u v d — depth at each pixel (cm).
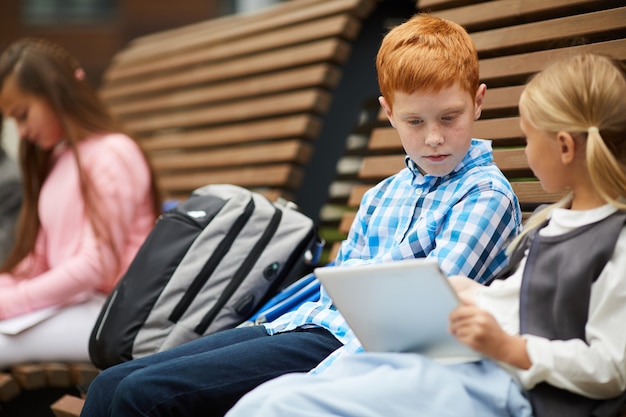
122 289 358
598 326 228
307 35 532
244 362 285
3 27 1214
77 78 447
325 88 520
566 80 239
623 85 235
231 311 354
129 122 673
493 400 233
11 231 474
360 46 544
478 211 278
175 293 353
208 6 1166
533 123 243
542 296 239
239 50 582
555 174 244
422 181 298
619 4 353
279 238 362
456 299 228
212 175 566
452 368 242
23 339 404
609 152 233
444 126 276
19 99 434
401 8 533
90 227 418
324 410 227
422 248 286
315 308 303
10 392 397
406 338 247
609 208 237
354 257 318
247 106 557
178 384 278
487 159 294
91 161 429
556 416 229
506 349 226
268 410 226
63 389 410
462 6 413
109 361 357
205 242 357
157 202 442
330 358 272
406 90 275
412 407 228
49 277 411
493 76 376
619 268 228
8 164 484
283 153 515
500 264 283
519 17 382
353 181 561
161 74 655
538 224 252
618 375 224
